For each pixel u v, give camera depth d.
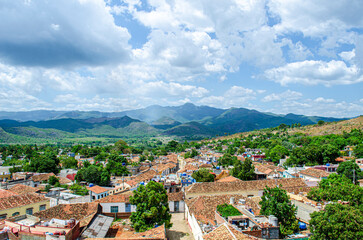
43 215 50.28
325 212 41.00
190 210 55.16
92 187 81.31
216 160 158.50
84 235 42.84
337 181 66.00
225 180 85.62
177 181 93.94
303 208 53.34
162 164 145.12
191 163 140.25
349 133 190.25
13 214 52.22
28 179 103.50
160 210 51.47
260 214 49.62
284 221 45.97
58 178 110.06
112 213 63.16
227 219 46.84
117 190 87.88
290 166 120.94
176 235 52.31
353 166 83.75
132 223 56.66
